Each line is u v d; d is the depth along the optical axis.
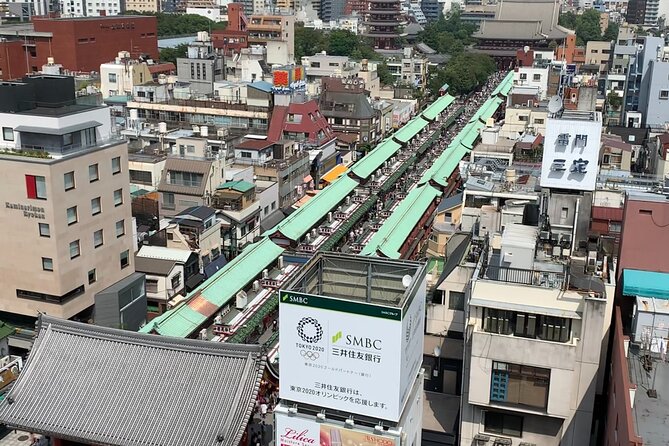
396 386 39.31
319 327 39.94
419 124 177.25
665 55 155.62
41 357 53.81
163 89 149.25
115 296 74.62
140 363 52.34
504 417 49.62
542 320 47.12
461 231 77.25
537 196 78.19
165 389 50.97
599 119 60.00
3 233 69.50
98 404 51.03
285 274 91.69
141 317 79.31
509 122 137.62
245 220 100.12
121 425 49.75
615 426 42.28
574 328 46.91
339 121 164.88
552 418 48.38
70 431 50.00
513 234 54.69
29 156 67.44
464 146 150.12
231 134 136.38
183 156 109.69
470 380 48.47
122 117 130.12
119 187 76.25
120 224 77.19
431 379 60.66
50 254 68.56
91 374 52.53
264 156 119.06
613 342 48.66
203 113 144.12
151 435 48.91
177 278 84.00
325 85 173.75
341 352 39.91
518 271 50.03
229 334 75.75
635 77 157.25
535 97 147.50
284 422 41.75
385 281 45.38
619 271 53.47
